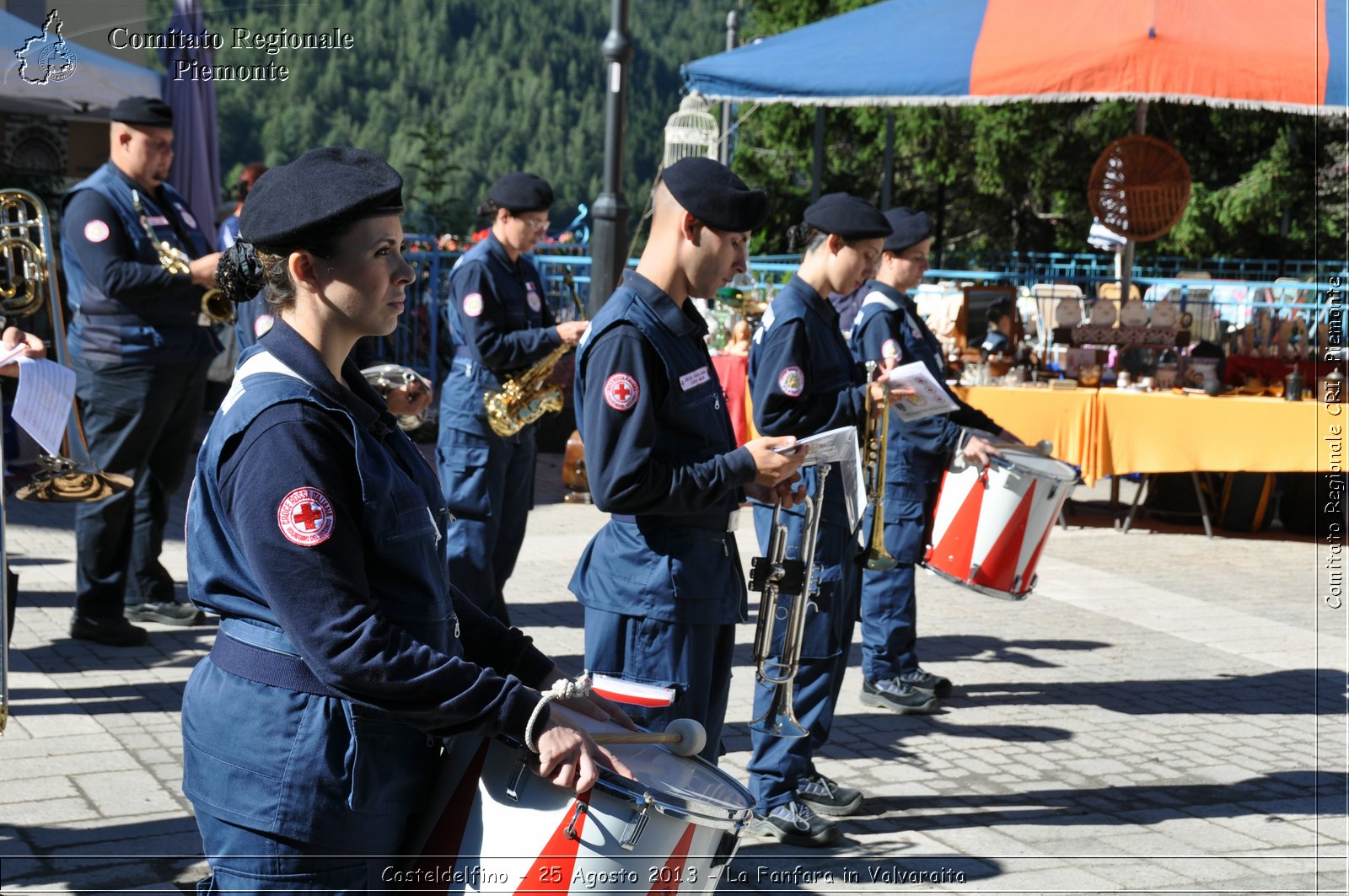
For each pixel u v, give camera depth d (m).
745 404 10.03
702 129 15.13
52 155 13.99
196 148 10.14
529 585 7.20
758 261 17.44
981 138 25.81
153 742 4.52
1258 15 9.27
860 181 31.09
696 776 2.20
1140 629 6.96
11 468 8.52
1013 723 5.38
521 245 5.69
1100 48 9.30
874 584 5.48
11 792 4.03
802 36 10.72
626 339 2.98
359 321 1.95
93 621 5.64
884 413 4.26
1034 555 5.10
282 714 1.90
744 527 9.34
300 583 1.83
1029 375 9.78
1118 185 11.01
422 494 2.03
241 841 1.91
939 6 10.44
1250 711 5.63
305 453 1.86
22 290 4.93
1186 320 10.19
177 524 8.30
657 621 3.10
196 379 5.95
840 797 4.31
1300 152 23.25
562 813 1.96
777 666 3.63
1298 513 9.66
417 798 2.03
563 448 11.91
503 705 1.91
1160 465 9.20
